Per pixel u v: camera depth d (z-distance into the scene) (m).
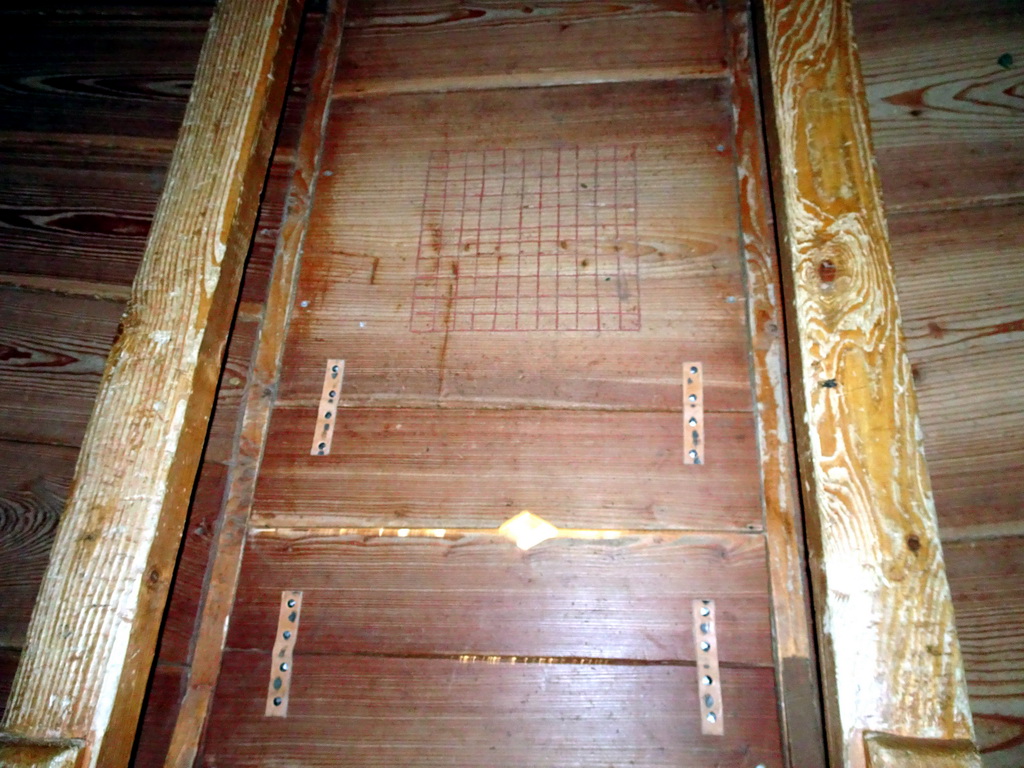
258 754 0.94
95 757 0.78
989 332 1.04
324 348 1.16
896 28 1.24
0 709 0.97
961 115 1.16
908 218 1.11
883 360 0.90
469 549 1.02
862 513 0.83
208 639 1.00
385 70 1.38
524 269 1.18
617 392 1.09
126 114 1.37
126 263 1.24
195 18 1.46
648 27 1.35
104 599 0.85
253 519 1.06
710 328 1.11
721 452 1.04
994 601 0.92
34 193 1.30
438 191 1.26
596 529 1.01
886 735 0.74
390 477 1.07
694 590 0.98
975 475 0.97
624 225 1.19
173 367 0.97
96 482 0.91
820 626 0.83
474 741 0.93
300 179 1.29
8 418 1.13
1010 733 0.87
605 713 0.93
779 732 0.91
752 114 1.24
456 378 1.12
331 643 0.99
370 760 0.93
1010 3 1.23
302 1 1.33
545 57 1.34
